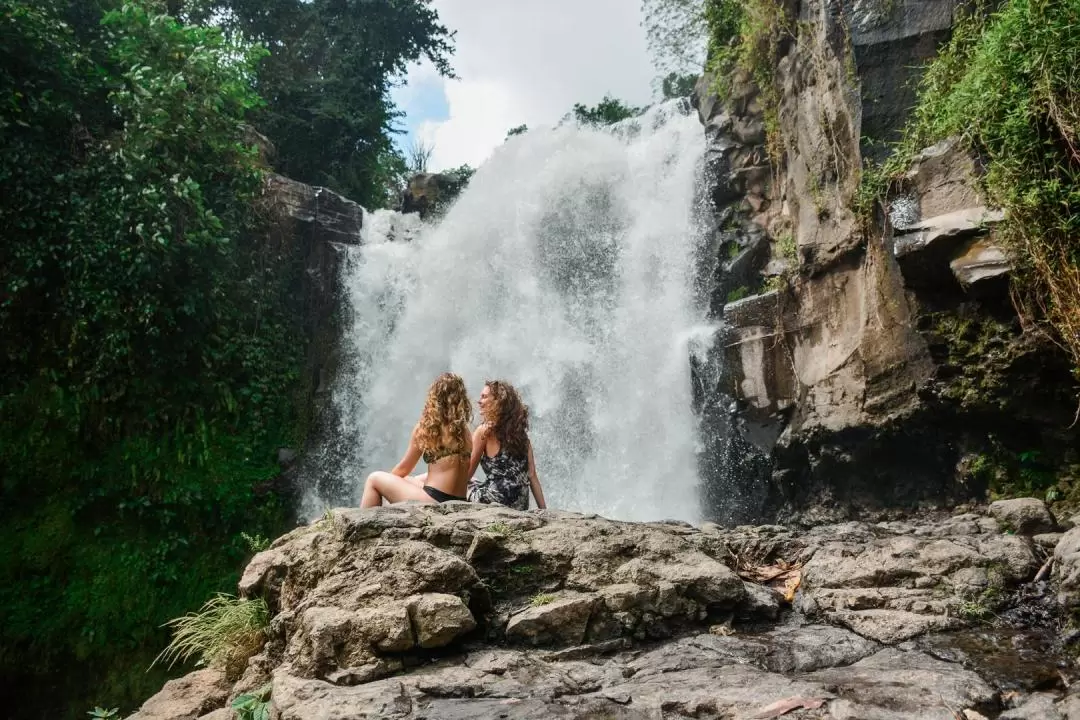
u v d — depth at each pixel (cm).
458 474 482
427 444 479
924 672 294
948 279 617
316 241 1476
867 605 379
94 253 1069
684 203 1184
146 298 1095
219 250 1183
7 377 1040
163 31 1167
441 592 344
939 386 635
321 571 372
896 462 724
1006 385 582
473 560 375
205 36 1201
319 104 1877
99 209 1084
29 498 1036
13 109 1034
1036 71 526
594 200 1314
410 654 324
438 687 295
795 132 921
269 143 1515
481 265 1410
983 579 380
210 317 1212
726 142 1132
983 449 626
